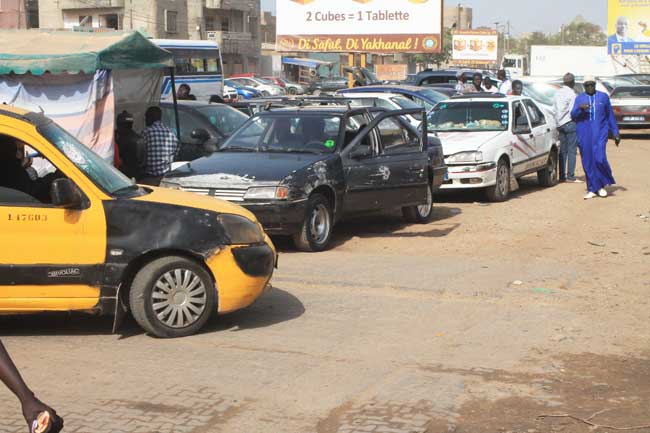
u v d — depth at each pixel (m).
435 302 8.04
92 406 5.35
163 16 66.44
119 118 13.85
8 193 6.64
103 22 67.50
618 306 7.86
